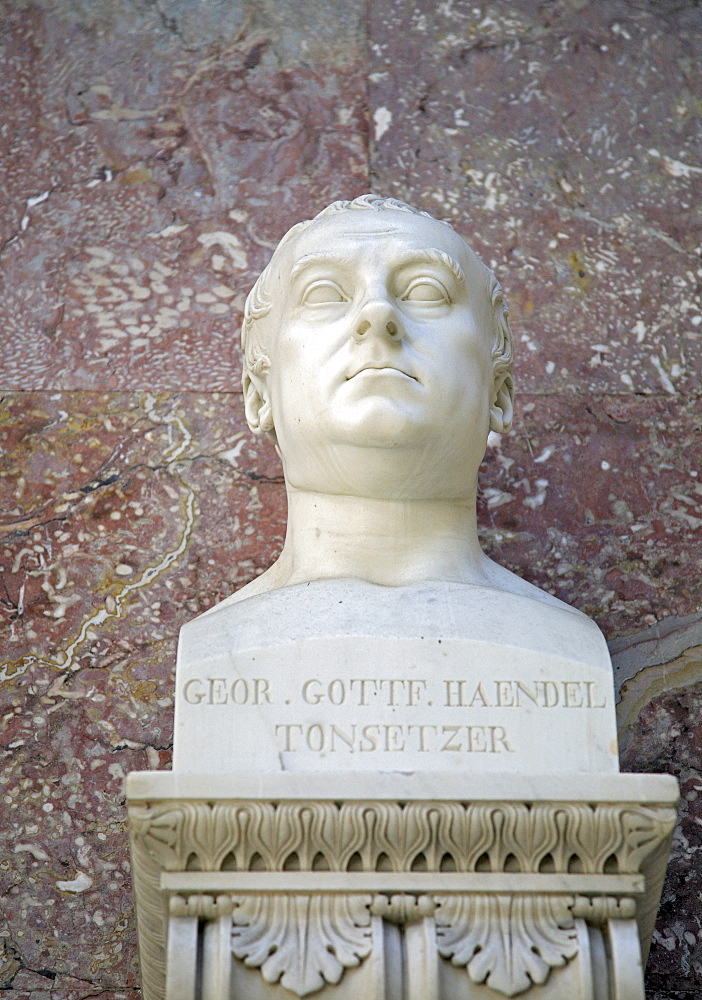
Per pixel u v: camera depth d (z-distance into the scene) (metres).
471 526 3.71
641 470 4.44
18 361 4.53
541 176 4.87
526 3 5.13
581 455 4.45
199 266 4.70
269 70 5.00
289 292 3.72
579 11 5.12
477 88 5.00
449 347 3.59
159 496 4.35
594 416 4.50
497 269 4.71
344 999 3.05
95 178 4.82
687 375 4.59
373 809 3.10
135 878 3.27
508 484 4.40
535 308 4.66
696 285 4.73
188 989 3.04
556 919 3.13
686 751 4.04
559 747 3.25
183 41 5.04
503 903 3.13
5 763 3.99
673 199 4.86
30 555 4.26
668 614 4.23
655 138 4.96
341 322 3.61
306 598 3.44
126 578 4.24
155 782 3.09
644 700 4.10
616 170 4.90
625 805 3.13
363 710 3.25
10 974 3.77
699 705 4.10
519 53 5.06
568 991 3.08
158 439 4.43
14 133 4.87
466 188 4.84
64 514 4.32
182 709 3.25
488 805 3.12
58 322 4.59
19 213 4.76
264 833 3.09
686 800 3.99
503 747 3.24
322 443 3.55
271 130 4.91
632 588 4.27
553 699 3.28
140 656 4.13
